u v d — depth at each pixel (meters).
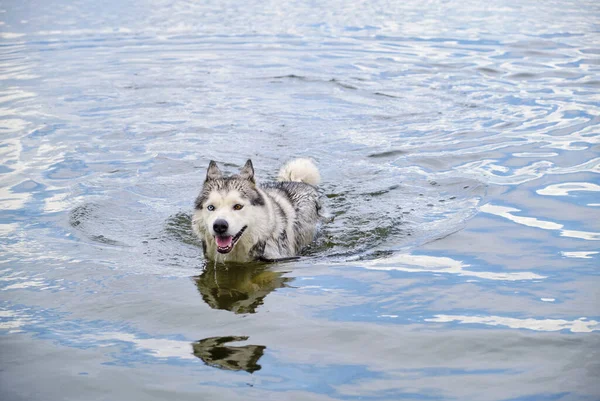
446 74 15.87
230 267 7.57
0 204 9.16
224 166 10.68
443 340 5.74
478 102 13.68
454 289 6.70
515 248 7.61
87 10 25.11
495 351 5.55
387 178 10.13
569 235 7.87
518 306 6.30
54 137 11.96
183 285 7.03
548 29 20.36
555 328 5.88
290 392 5.06
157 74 16.23
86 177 10.20
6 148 11.36
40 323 6.17
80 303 6.57
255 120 12.92
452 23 21.78
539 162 10.33
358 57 17.67
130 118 13.06
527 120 12.44
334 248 8.07
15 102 13.94
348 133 12.15
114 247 8.01
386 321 6.10
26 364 5.48
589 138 11.27
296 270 7.42
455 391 5.03
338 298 6.61
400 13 23.83
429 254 7.61
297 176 9.63
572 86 14.48
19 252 7.75
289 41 19.62
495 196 9.18
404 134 12.02
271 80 15.65
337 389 5.09
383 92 14.58
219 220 7.12
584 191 9.16
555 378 5.15
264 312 6.35
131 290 6.88
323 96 14.41
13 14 24.28
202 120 12.94
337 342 5.76
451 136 11.80
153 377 5.28
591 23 21.02
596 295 6.46
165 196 9.62
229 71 16.48
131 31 21.22
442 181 9.91
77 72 16.41
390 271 7.21
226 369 5.38
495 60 16.97
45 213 8.88
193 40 19.91
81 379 5.26
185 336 5.93
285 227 8.05
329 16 23.47
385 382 5.16
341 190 9.77
